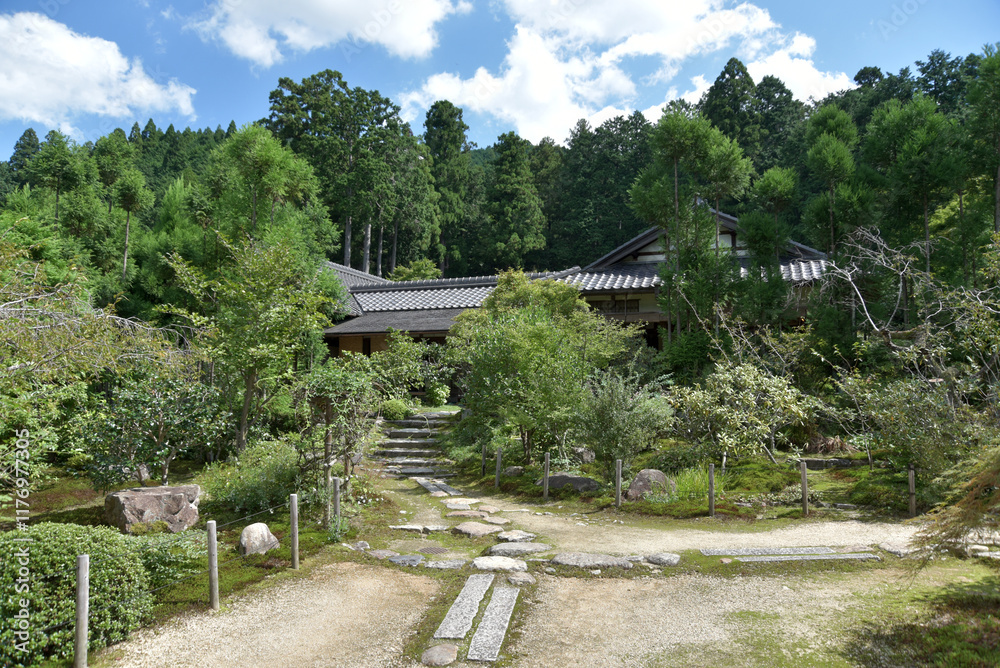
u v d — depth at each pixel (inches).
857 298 577.0
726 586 232.4
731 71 1574.8
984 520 177.6
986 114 536.1
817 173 621.3
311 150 1627.7
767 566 251.8
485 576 242.5
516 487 433.4
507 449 514.0
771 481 403.2
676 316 623.2
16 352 229.9
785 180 634.8
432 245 1952.5
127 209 769.6
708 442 452.1
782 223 655.8
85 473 410.6
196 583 230.1
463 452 532.1
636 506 369.1
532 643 185.0
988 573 234.8
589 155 2043.6
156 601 212.8
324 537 288.0
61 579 173.6
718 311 553.0
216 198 678.5
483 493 434.9
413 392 772.6
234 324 453.7
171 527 286.2
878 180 602.9
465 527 324.5
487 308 737.0
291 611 211.6
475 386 503.8
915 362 419.2
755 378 454.3
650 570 250.1
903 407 372.8
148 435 358.6
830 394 538.3
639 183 651.5
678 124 608.1
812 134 685.9
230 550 264.7
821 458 455.5
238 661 174.4
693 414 455.8
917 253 550.3
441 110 2108.8
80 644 165.0
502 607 210.7
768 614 204.1
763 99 1663.4
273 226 577.0
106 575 182.7
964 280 522.3
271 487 328.5
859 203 577.0
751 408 445.7
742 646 180.1
